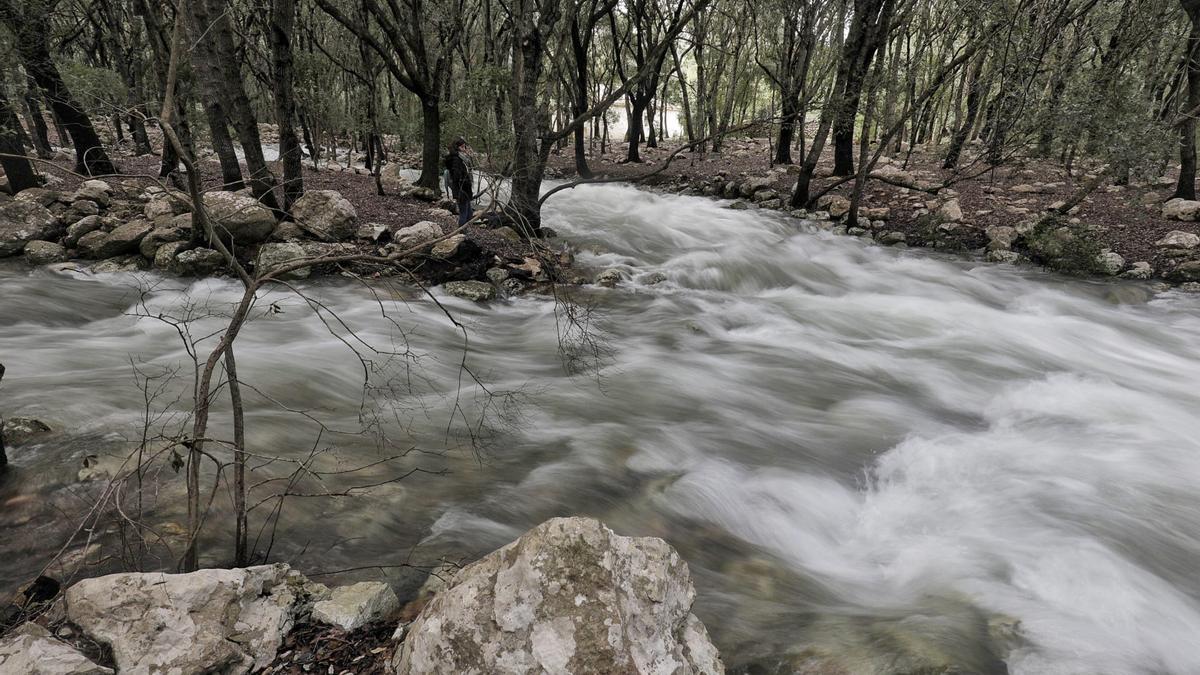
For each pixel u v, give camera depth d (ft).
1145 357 27.07
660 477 16.63
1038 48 41.65
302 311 27.63
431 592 10.78
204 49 30.40
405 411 19.31
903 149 83.51
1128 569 13.12
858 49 44.39
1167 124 37.04
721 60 84.02
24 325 24.54
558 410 20.31
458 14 54.75
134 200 37.65
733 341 27.96
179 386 19.34
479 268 33.32
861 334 29.40
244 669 7.88
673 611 7.32
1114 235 40.16
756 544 14.26
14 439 14.98
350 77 62.49
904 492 16.72
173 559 11.31
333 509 13.51
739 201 53.78
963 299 34.73
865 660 9.60
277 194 37.27
